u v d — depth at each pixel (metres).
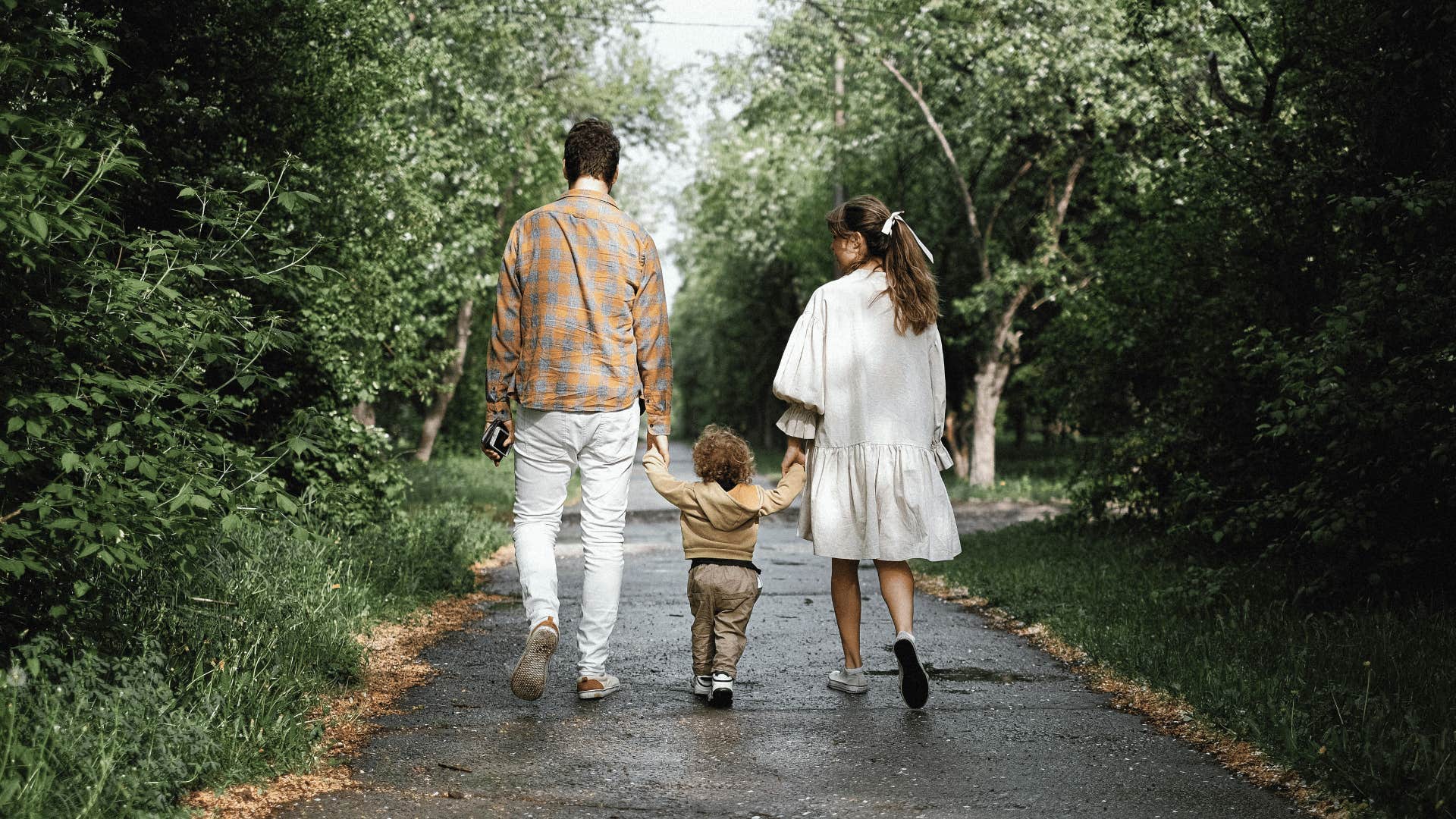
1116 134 17.55
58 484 3.39
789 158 27.41
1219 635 5.42
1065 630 6.08
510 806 3.28
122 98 6.55
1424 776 3.16
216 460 4.17
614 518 4.64
